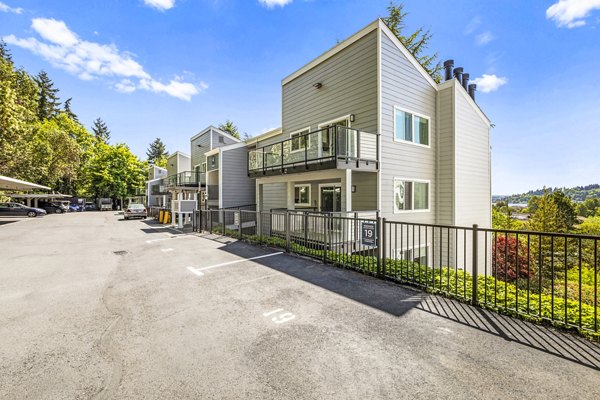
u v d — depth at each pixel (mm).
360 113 9734
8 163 21516
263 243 9094
